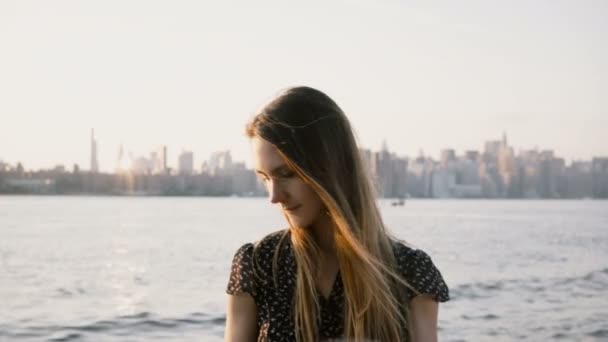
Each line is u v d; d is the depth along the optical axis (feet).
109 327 38.81
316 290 6.69
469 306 45.65
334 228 6.53
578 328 38.29
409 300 6.80
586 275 66.49
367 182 6.64
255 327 6.95
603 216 252.83
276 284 6.79
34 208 288.30
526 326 38.65
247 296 6.86
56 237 121.90
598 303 47.67
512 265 76.69
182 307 45.78
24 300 49.98
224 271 70.69
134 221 186.91
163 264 78.18
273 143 6.38
